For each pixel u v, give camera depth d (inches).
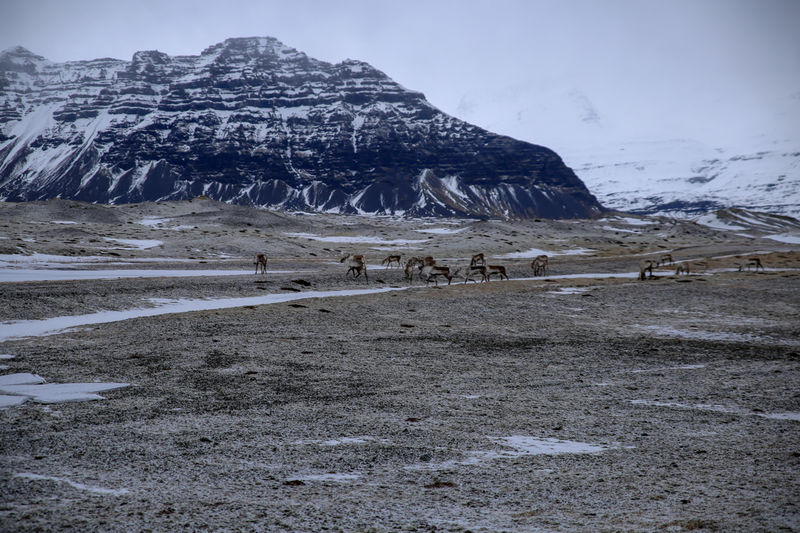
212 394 776.9
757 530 361.7
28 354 1007.0
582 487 456.8
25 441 559.2
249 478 472.1
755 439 601.9
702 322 1569.9
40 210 5674.2
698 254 4362.7
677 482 468.4
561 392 825.5
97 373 885.2
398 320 1502.2
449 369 975.6
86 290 1720.0
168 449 544.4
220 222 5743.1
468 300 1843.0
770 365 1045.2
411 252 4237.2
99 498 418.3
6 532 354.3
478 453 549.0
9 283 1856.5
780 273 2854.3
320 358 1032.8
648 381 905.5
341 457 530.9
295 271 2805.1
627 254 4463.6
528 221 7234.3
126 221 5738.2
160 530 363.3
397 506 412.5
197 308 1663.4
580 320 1587.1
